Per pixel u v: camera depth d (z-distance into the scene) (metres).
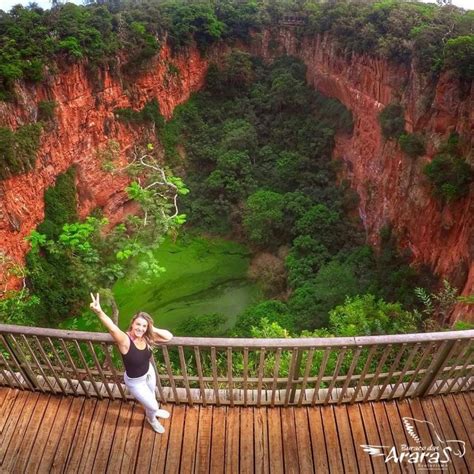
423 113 24.33
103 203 33.41
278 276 29.34
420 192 24.28
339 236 30.73
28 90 26.64
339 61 34.75
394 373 5.97
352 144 33.59
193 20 39.34
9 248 24.62
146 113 36.34
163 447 5.79
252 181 35.88
